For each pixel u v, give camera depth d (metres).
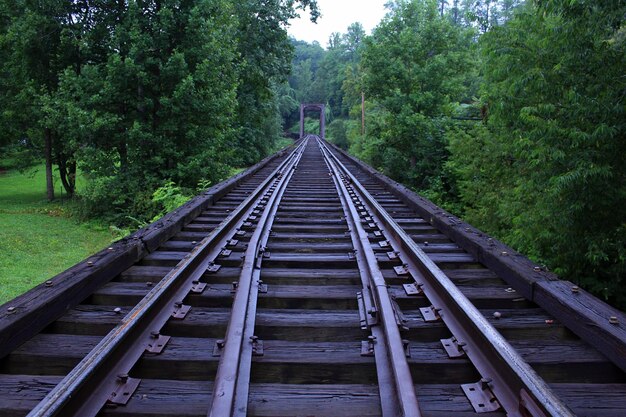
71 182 24.39
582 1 6.80
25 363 3.12
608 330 3.08
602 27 7.00
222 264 5.43
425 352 3.25
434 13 25.95
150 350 3.21
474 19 9.57
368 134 27.12
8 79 21.09
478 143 13.24
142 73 14.89
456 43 25.59
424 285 4.47
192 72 16.61
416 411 2.36
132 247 5.23
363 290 4.34
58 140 23.23
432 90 24.58
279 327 3.64
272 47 30.66
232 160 22.89
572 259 8.36
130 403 2.63
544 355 3.19
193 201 8.69
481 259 5.39
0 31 20.11
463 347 3.20
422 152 22.53
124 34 15.78
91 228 15.95
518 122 8.38
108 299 4.24
